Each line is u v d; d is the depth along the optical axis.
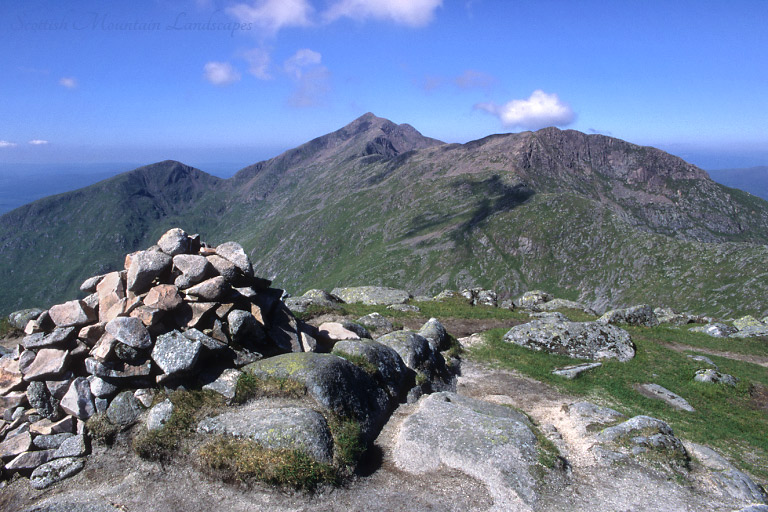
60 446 13.37
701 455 15.59
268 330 17.81
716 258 195.88
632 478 13.55
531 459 13.52
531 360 26.33
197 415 13.87
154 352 14.73
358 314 31.86
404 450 14.05
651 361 27.52
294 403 14.53
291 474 11.90
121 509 11.54
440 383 21.58
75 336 15.45
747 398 23.95
